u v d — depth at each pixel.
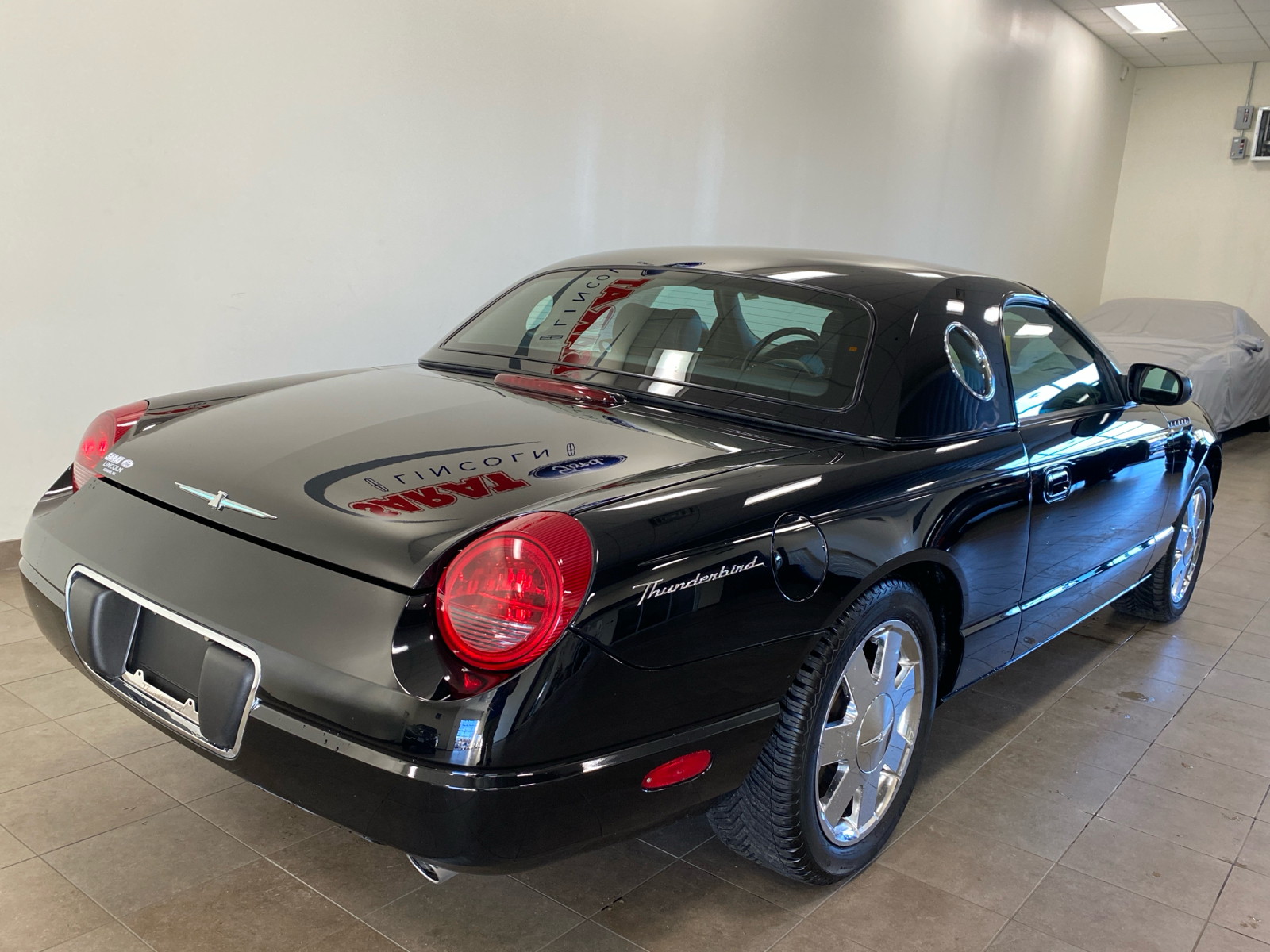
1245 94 9.87
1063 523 2.22
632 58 4.73
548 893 1.63
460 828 1.15
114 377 3.20
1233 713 2.67
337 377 1.97
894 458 1.69
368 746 1.15
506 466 1.38
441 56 3.87
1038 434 2.11
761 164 5.75
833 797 1.66
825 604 1.49
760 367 1.81
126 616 1.45
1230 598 3.79
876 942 1.57
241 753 1.25
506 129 4.20
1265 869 1.89
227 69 3.27
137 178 3.13
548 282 2.25
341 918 1.52
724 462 1.50
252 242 3.45
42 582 1.57
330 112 3.56
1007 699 2.67
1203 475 3.27
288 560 1.25
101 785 1.86
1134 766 2.30
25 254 2.95
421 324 4.06
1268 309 9.97
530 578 1.15
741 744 1.43
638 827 1.34
